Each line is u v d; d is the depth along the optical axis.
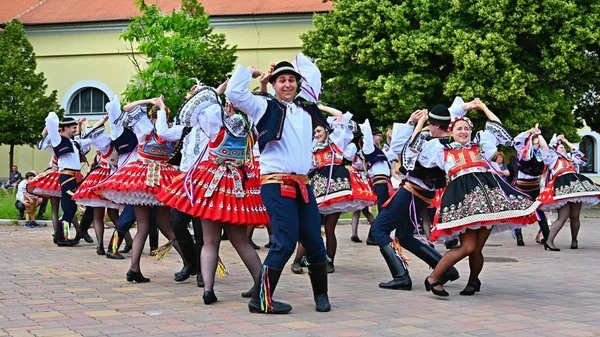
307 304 5.88
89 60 29.59
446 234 6.06
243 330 4.85
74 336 4.61
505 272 8.09
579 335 4.82
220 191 5.72
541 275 7.85
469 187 6.08
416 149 6.52
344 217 17.25
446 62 22.20
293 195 5.43
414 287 6.88
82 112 29.94
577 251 10.51
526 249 10.78
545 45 20.94
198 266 6.77
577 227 10.82
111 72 29.39
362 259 9.27
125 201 6.93
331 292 6.54
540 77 21.08
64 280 7.10
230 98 5.21
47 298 6.04
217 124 5.73
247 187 5.84
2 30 29.42
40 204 14.91
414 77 20.77
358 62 21.69
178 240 6.96
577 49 20.45
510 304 5.97
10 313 5.37
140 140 7.10
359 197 7.85
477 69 19.89
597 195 10.42
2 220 14.65
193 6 24.09
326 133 7.97
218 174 5.76
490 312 5.60
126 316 5.29
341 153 7.98
